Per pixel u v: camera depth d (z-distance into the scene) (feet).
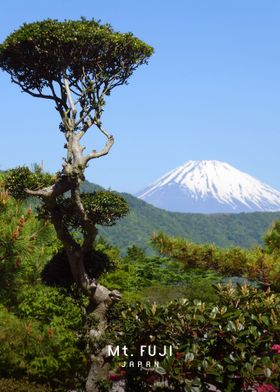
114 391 41.37
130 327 38.63
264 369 34.99
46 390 39.45
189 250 62.23
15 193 43.57
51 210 43.57
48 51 46.21
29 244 38.45
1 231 37.17
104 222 44.96
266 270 59.93
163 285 70.49
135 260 80.69
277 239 66.74
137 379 37.96
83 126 46.42
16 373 40.91
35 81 47.67
